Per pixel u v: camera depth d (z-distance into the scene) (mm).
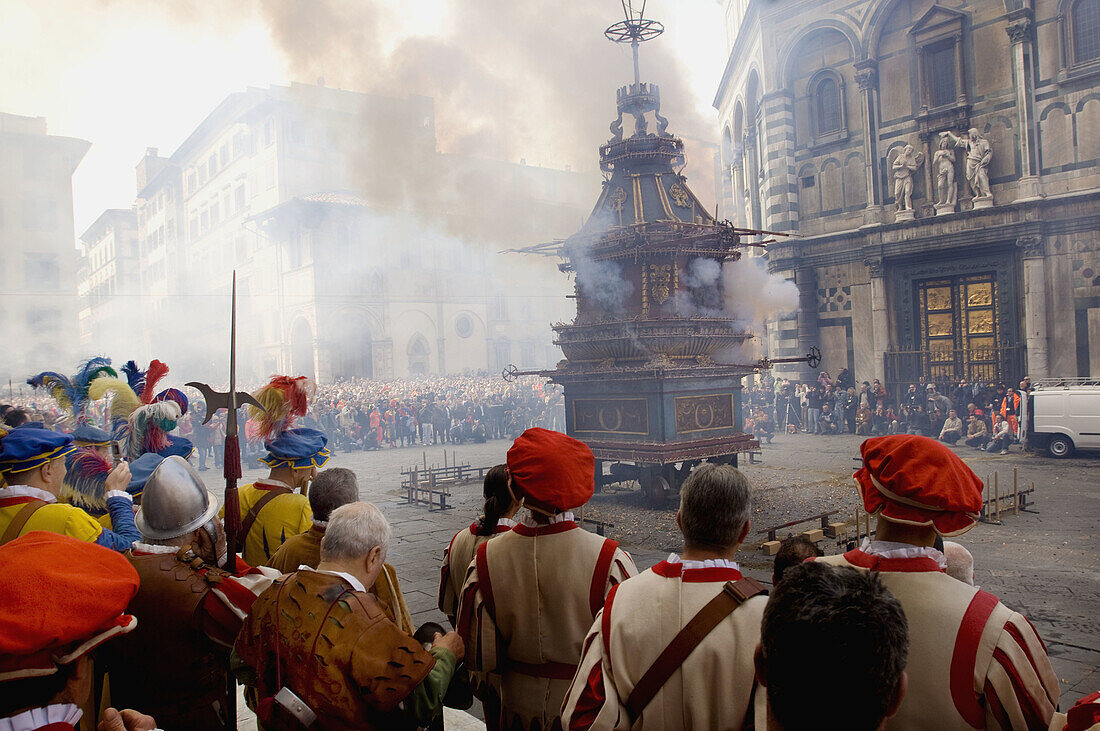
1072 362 20469
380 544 2689
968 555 3127
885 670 1360
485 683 3314
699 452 11477
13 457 3617
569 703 2338
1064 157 20609
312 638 2398
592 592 2965
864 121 24562
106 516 4664
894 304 24328
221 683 3035
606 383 12023
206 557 3301
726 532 2377
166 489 3006
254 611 2600
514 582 3016
